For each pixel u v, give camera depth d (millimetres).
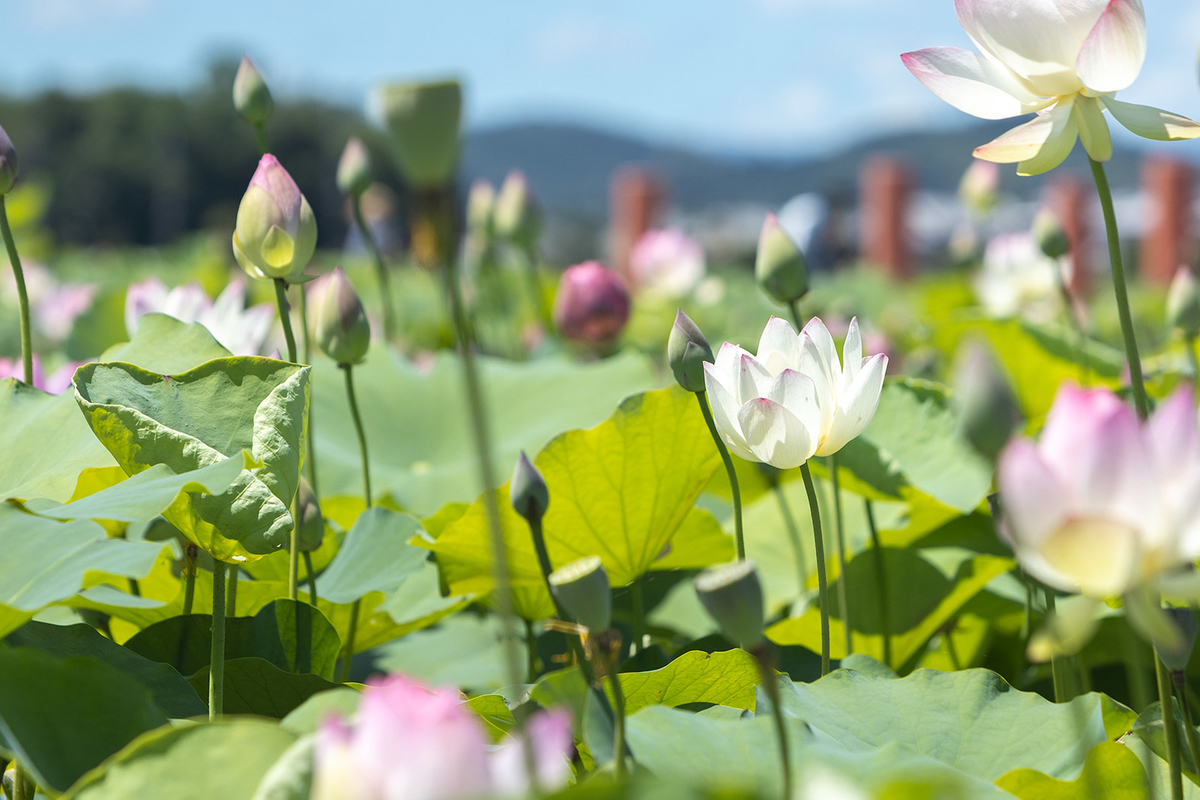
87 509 3234
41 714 3143
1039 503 3006
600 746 3227
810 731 3256
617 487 3611
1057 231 4191
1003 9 3289
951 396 3961
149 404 3354
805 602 3863
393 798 2697
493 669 3787
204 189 85000
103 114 84312
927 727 3336
